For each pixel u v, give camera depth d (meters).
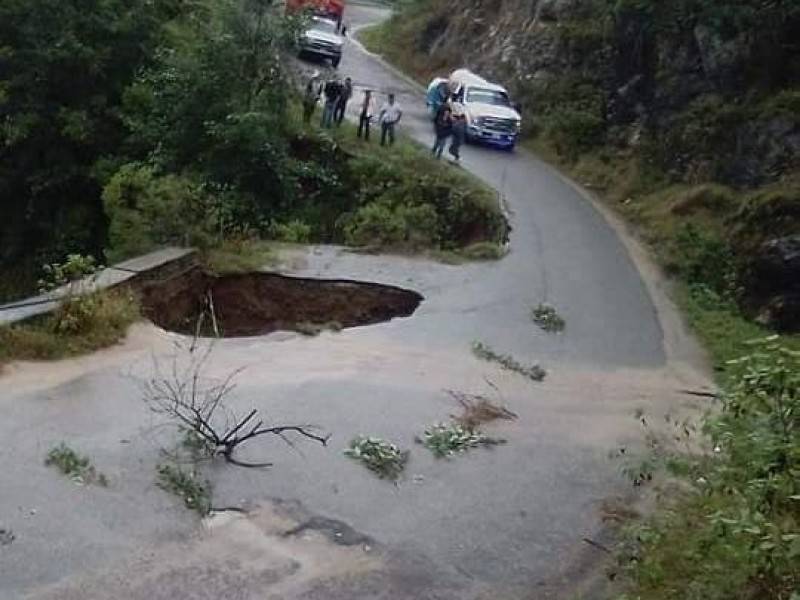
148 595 9.29
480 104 34.59
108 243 25.41
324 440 12.91
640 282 22.86
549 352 17.78
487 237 24.97
